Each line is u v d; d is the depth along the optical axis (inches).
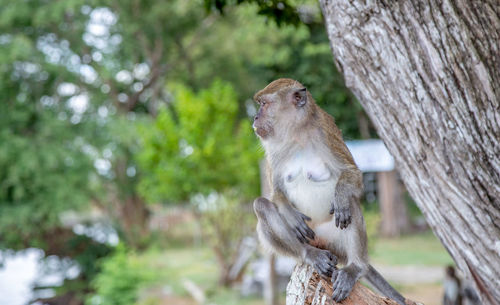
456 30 105.2
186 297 590.6
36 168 772.6
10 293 775.7
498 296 111.6
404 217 946.7
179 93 595.2
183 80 1061.8
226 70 1037.2
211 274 695.7
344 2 114.4
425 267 644.1
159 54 989.2
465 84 105.2
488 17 104.9
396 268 644.7
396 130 115.0
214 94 596.4
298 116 150.6
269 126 152.7
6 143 761.6
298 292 130.9
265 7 221.8
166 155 573.0
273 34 698.2
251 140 600.4
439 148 109.4
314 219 150.4
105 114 903.1
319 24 247.0
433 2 105.8
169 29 996.6
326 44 613.9
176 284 637.9
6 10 825.5
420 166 113.4
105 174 938.1
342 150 151.5
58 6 813.2
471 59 104.8
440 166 110.2
